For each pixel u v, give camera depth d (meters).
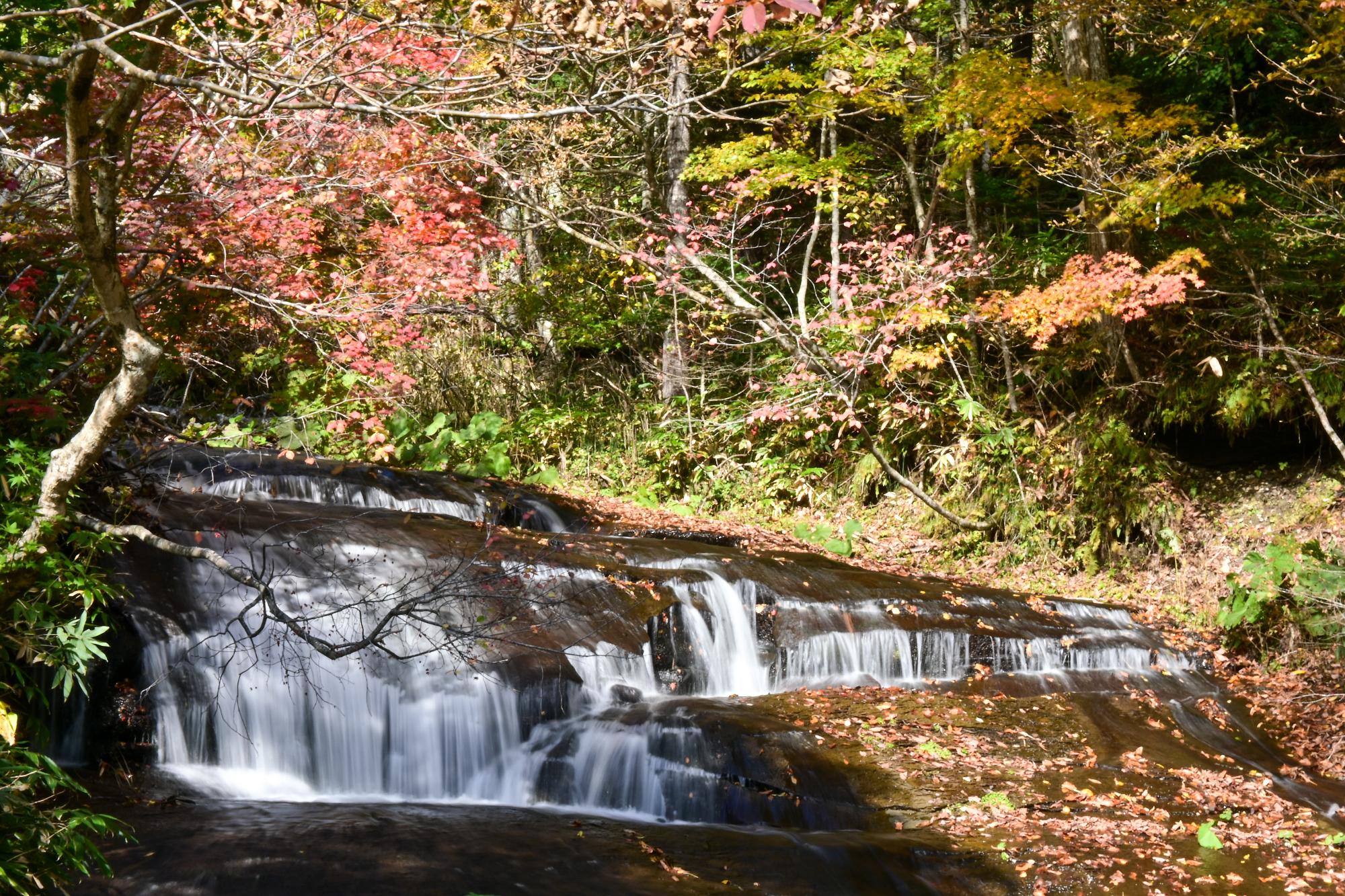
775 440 14.90
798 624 9.21
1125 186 11.17
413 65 6.79
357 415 8.83
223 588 7.34
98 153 5.45
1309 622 9.56
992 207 16.33
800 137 13.55
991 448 12.96
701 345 16.08
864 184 14.30
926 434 13.87
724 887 5.43
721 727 7.22
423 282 7.99
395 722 7.09
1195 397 12.25
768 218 17.45
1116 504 12.26
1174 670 9.95
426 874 5.13
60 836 3.66
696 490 14.87
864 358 12.38
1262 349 11.32
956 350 14.11
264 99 4.84
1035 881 5.92
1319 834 6.91
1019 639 9.62
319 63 5.06
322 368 10.62
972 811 6.70
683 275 16.05
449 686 7.24
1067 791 7.14
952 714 8.31
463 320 15.54
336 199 8.09
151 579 7.11
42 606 5.09
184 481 10.12
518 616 7.96
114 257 4.51
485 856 5.43
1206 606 11.09
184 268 7.20
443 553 8.55
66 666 5.12
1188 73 14.77
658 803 6.98
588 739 7.28
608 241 13.50
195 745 6.57
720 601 9.11
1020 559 12.59
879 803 6.75
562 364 17.89
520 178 12.12
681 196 15.26
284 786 6.67
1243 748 8.48
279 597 7.45
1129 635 10.25
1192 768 7.85
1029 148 12.62
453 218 9.36
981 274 12.27
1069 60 12.07
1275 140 13.63
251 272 7.42
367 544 8.41
